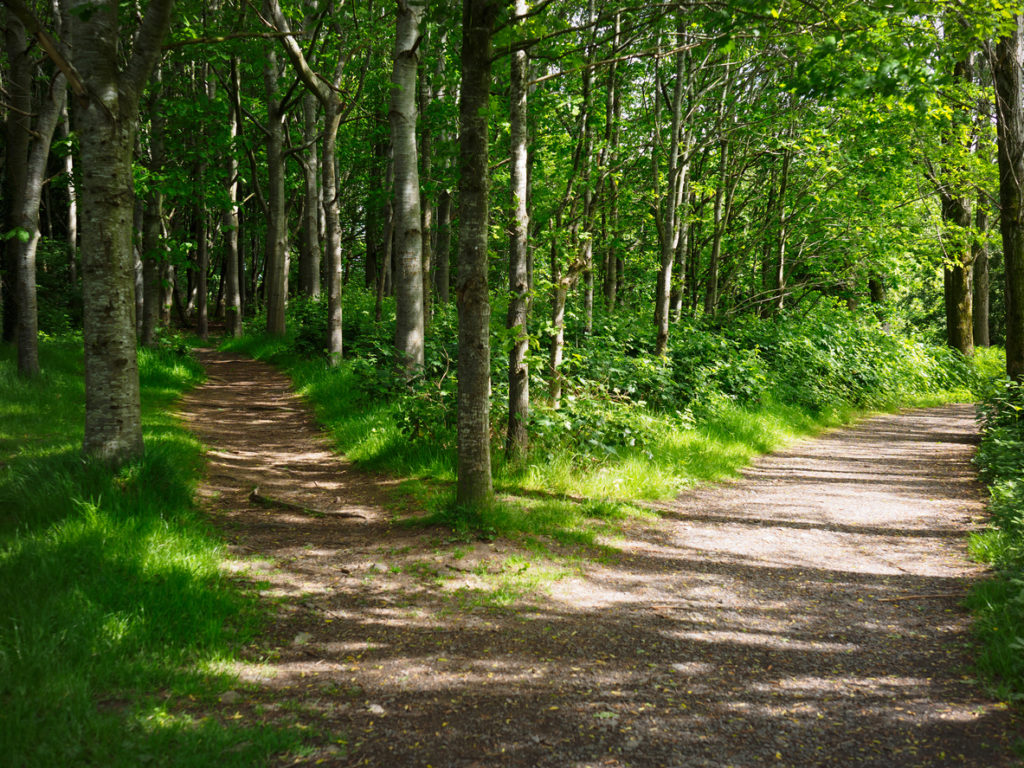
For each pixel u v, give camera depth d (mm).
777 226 20422
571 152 12961
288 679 3455
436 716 3143
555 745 2918
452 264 26125
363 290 23406
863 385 17141
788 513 7133
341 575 4895
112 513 4922
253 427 10539
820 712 3207
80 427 8234
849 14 4805
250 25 13586
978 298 25578
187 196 15945
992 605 4219
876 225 18281
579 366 10391
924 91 4984
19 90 11914
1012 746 2842
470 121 5562
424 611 4355
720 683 3518
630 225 16125
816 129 15078
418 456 7809
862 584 5055
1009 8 4711
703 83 15773
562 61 5914
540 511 6258
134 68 5816
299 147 19172
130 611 3779
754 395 13234
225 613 4055
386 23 12594
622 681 3529
